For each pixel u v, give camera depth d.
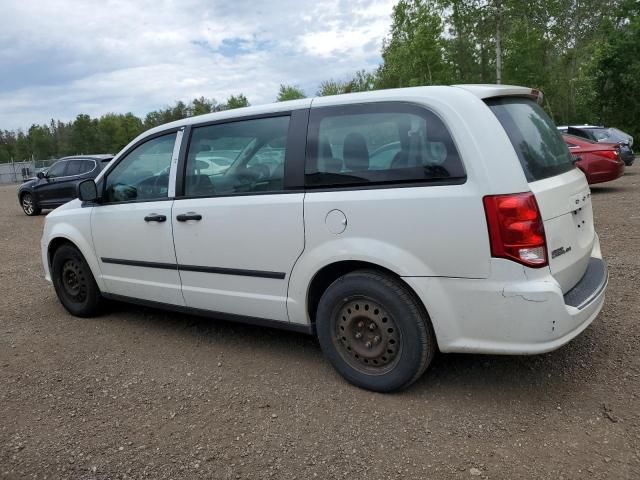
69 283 5.51
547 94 33.72
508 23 30.56
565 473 2.70
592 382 3.51
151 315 5.46
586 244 3.66
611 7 38.34
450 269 3.16
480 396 3.45
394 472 2.79
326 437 3.12
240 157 4.04
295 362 4.12
